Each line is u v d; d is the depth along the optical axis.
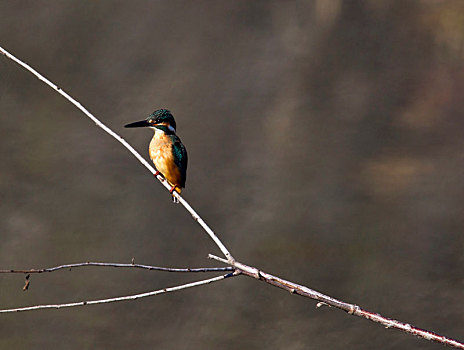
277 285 4.30
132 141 16.00
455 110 18.38
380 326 11.48
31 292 11.83
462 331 11.30
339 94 18.89
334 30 22.25
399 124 17.69
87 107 17.17
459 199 14.84
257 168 15.80
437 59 20.81
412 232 13.83
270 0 24.14
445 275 12.68
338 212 14.43
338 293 12.29
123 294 11.91
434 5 22.95
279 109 18.05
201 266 12.72
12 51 19.16
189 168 15.74
